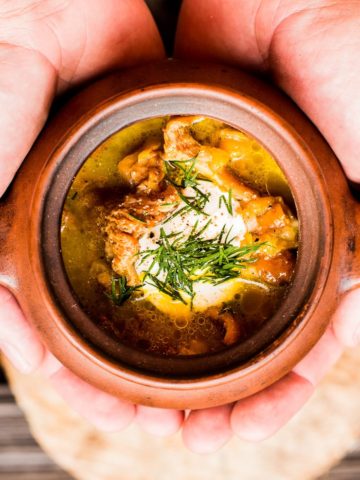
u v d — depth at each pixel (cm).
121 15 35
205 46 37
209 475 48
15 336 35
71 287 28
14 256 29
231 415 37
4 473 51
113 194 30
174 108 27
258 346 28
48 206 27
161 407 29
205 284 30
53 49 33
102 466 48
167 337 30
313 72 33
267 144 27
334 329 36
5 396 50
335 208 28
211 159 29
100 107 27
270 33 34
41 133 30
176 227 30
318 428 47
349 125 33
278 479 48
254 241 30
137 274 30
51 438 48
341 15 32
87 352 28
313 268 28
